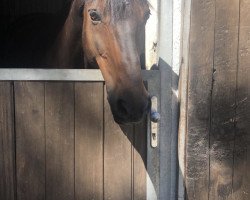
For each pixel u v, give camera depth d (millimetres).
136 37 1312
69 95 1438
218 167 1611
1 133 1433
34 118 1438
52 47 1885
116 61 1277
